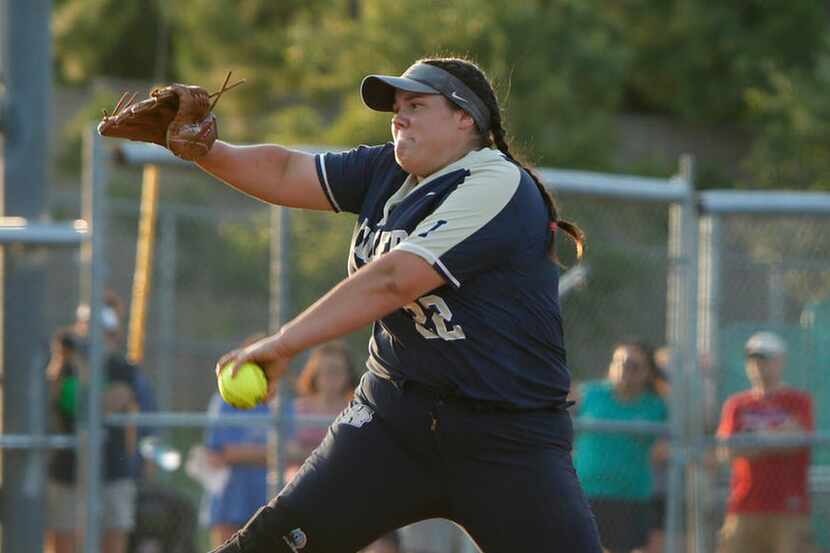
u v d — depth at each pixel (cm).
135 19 7594
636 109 7738
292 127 6106
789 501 2731
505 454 1345
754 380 2755
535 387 1347
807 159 6419
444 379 1333
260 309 4000
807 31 7338
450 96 1304
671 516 2670
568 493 1355
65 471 2545
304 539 1370
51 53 2500
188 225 4141
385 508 1373
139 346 2970
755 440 2692
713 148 7406
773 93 7194
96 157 2378
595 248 2930
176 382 3675
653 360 2709
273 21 6994
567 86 6072
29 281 2366
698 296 2806
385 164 1390
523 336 1329
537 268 1323
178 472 3353
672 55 7419
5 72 2447
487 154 1316
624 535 2672
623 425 2633
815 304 2922
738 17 7419
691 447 2673
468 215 1272
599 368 2964
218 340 3975
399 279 1251
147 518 2591
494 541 1364
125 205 4500
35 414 2356
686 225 2706
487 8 5984
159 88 1337
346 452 1370
